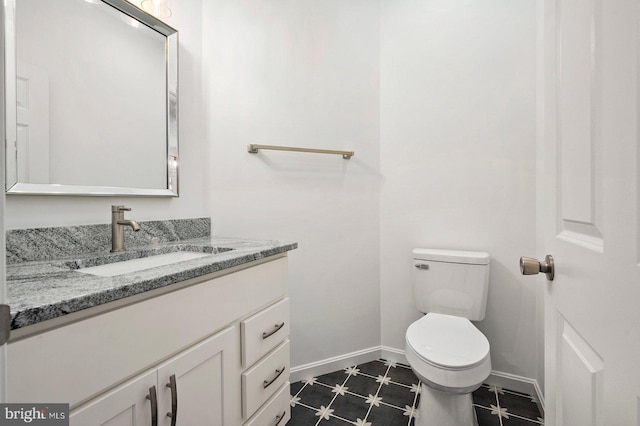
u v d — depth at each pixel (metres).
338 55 1.87
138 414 0.70
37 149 1.00
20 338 0.52
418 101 1.86
